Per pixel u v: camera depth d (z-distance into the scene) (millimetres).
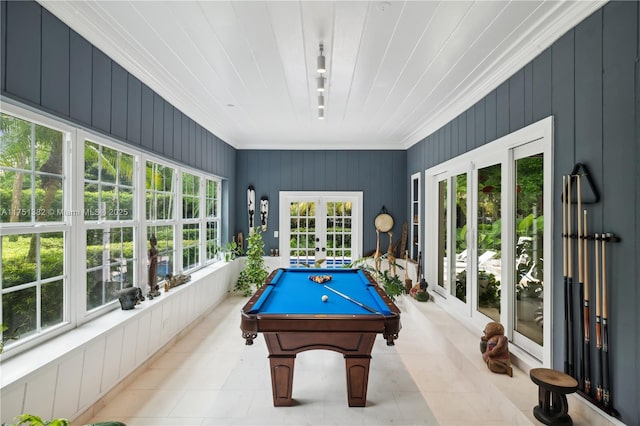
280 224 5969
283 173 5984
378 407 2371
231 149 5676
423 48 2428
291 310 2344
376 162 5965
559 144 2129
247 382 2689
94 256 2504
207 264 4914
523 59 2457
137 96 2816
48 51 1863
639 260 1590
